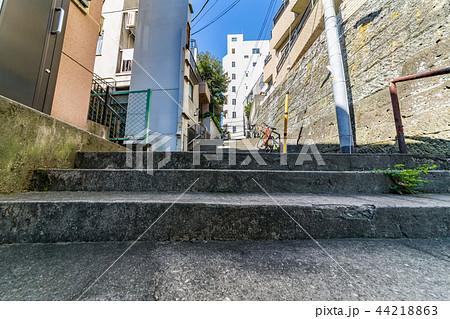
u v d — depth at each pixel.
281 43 10.29
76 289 0.62
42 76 1.72
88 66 2.34
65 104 2.00
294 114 6.23
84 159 1.94
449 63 1.93
